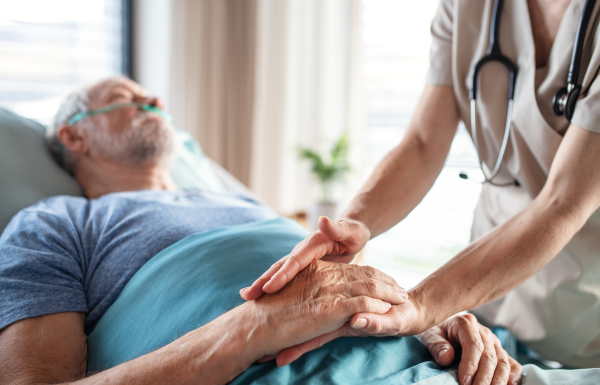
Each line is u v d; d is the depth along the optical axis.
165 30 3.09
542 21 0.87
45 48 2.69
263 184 3.50
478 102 0.92
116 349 0.81
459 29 0.94
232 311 0.69
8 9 2.52
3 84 2.52
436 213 3.24
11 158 1.32
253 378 0.66
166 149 1.49
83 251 1.00
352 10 3.14
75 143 1.44
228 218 1.16
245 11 3.44
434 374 0.69
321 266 0.68
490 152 0.95
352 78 3.18
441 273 0.69
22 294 0.80
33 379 0.69
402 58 3.30
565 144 0.70
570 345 0.86
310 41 3.43
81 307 0.87
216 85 3.37
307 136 3.51
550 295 0.85
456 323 0.79
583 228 0.80
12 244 0.93
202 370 0.63
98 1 2.97
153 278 0.88
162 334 0.77
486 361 0.71
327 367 0.69
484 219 1.00
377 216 0.86
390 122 3.40
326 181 3.12
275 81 3.42
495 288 0.66
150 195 1.21
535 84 0.85
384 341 0.74
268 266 0.86
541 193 0.70
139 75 3.22
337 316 0.62
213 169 2.08
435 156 0.96
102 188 1.47
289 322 0.63
